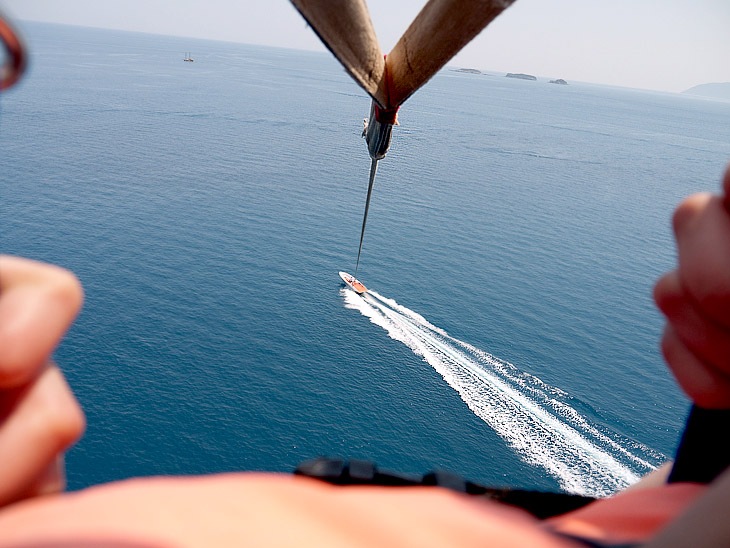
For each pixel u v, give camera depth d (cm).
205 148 15488
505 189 14650
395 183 14100
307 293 8269
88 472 5072
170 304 7594
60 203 10306
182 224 10125
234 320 7400
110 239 9188
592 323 8338
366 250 9906
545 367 7175
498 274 9588
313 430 5828
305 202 11988
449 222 11744
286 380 6431
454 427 6028
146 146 14912
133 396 5941
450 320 8006
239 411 5956
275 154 15750
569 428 6181
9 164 11969
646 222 13175
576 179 16625
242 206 11338
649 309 8938
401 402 6297
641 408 6606
